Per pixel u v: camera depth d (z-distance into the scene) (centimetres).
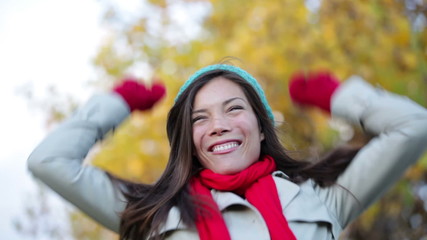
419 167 527
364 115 268
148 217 265
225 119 271
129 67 615
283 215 259
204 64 561
